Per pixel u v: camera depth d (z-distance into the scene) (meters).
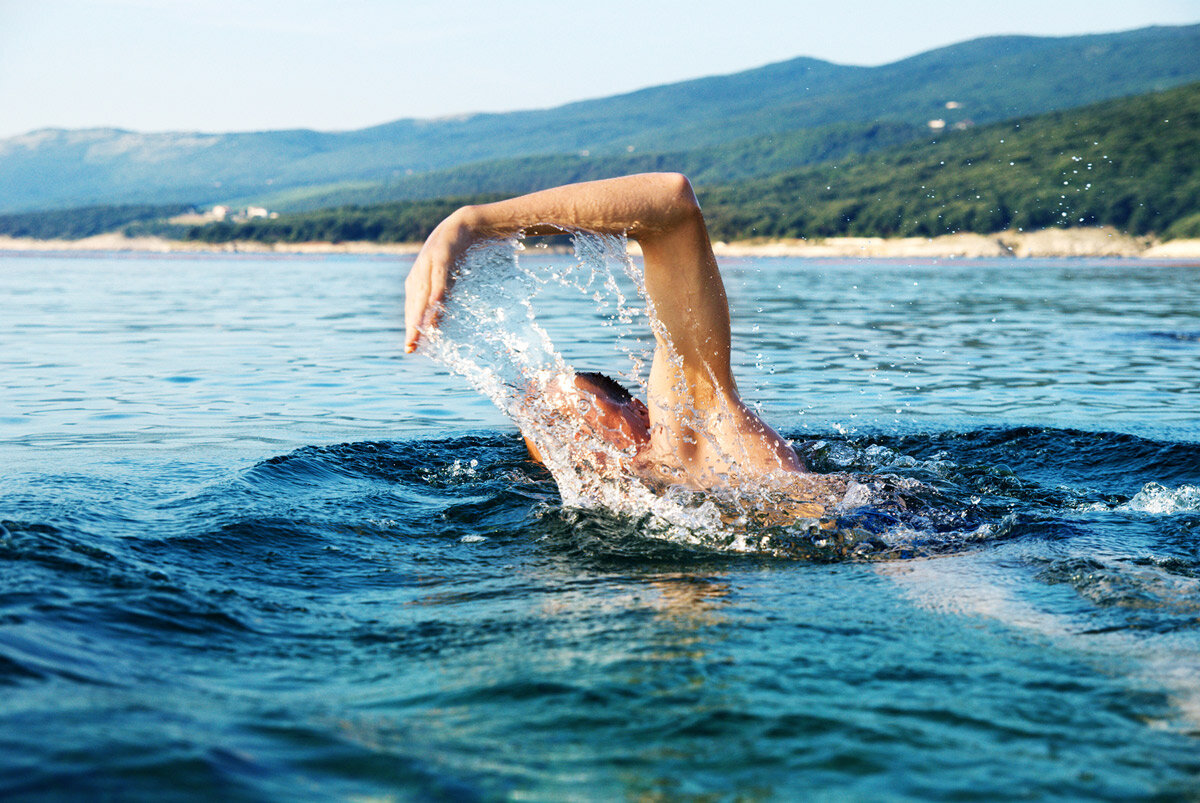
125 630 1.48
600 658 1.45
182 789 0.89
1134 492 3.11
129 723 1.03
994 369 7.80
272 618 1.68
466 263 2.34
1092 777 1.07
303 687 1.32
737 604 1.81
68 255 73.19
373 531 2.44
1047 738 1.18
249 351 9.13
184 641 1.48
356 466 3.33
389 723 1.17
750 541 2.36
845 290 21.28
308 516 2.52
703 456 2.70
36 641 1.31
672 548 2.31
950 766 1.09
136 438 4.42
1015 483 3.16
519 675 1.37
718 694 1.30
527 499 2.83
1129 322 12.84
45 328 11.55
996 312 14.74
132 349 9.22
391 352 9.11
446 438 3.91
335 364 8.08
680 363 2.66
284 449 4.05
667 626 1.65
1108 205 52.12
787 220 68.06
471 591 1.93
